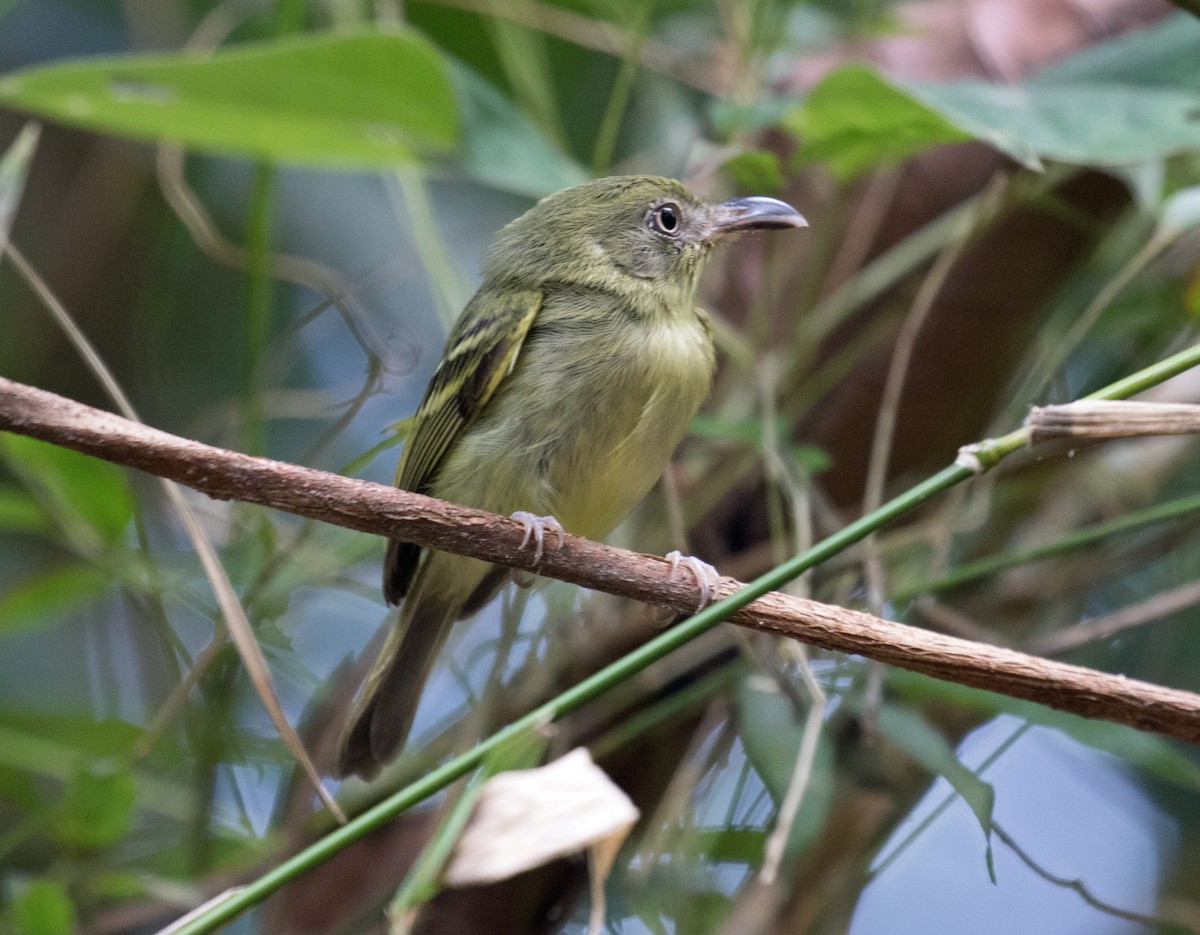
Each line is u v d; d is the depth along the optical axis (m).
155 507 9.12
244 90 7.52
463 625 8.98
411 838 7.84
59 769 8.36
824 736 7.08
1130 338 8.81
